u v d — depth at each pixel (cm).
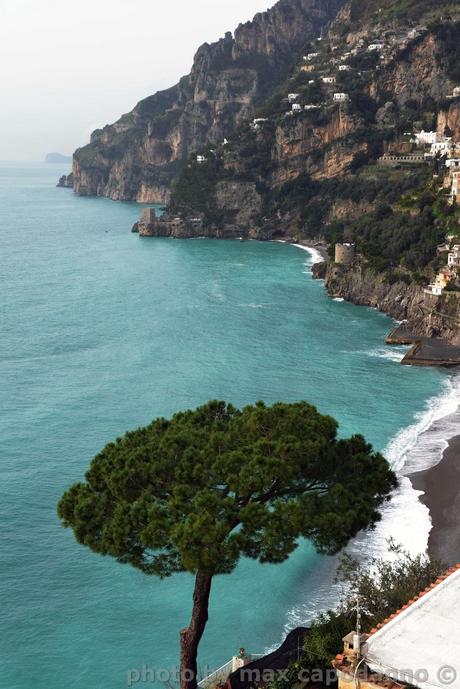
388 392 12825
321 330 17138
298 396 12525
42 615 6969
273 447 4281
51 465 9812
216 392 12694
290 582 7394
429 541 7825
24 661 6378
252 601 7131
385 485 4569
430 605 3678
